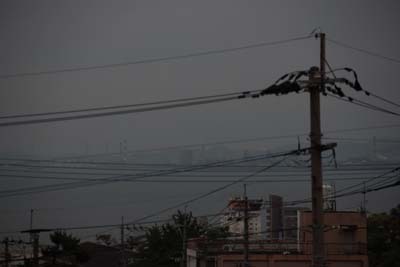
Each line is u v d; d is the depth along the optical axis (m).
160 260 94.62
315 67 29.64
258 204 71.50
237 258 69.19
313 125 29.27
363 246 70.94
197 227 97.06
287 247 78.00
